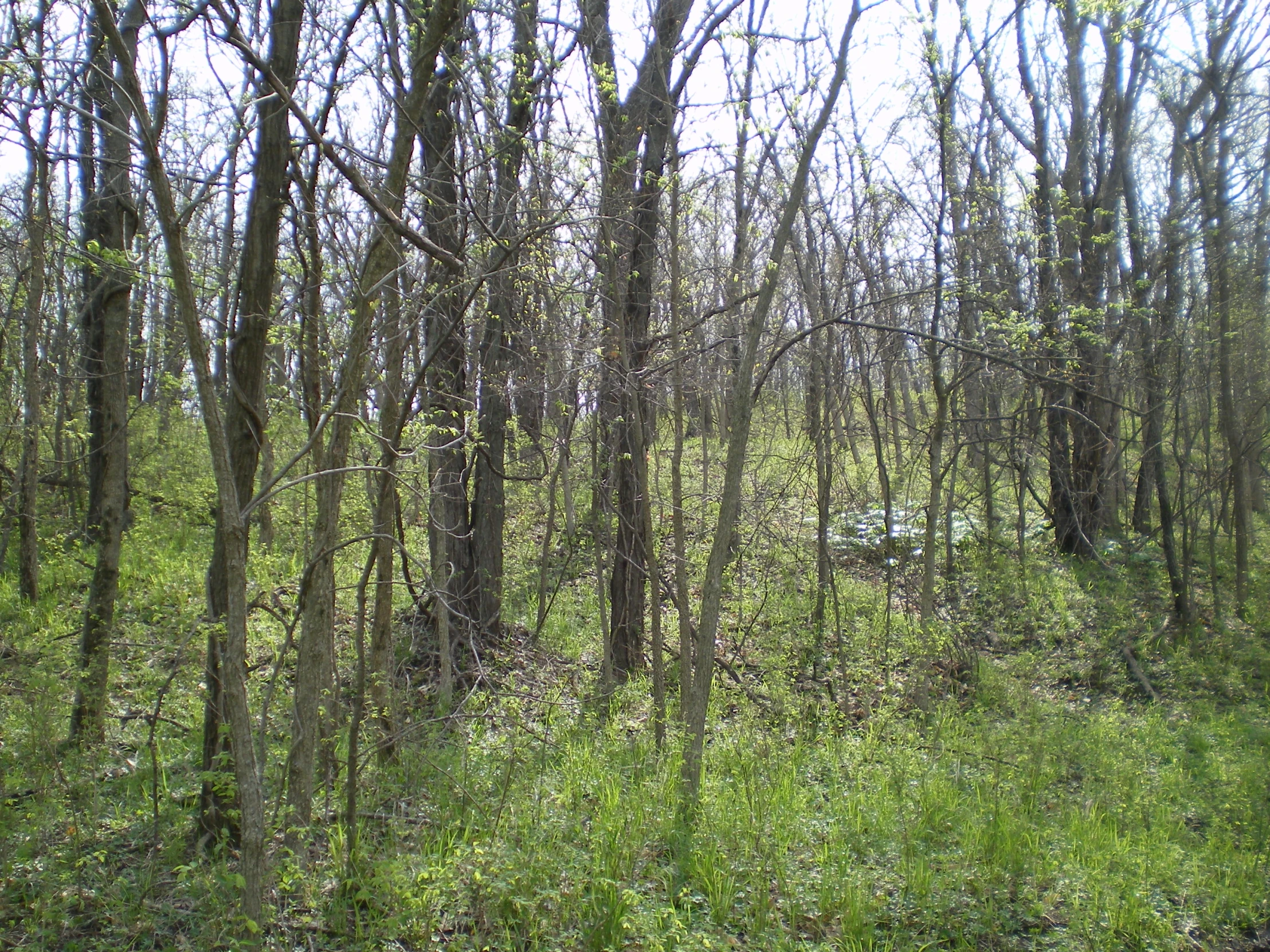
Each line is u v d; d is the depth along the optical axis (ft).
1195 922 16.26
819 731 24.82
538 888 14.38
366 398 16.40
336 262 17.11
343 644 25.99
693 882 15.96
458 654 26.86
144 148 9.67
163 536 34.58
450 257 13.44
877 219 30.27
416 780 17.74
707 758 21.66
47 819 15.02
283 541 34.68
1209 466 38.42
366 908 14.38
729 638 32.81
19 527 27.40
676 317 22.50
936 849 17.93
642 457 23.56
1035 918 16.03
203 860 14.30
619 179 22.70
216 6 10.12
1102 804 20.33
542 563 29.17
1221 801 20.79
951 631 28.96
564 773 19.45
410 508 38.83
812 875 16.65
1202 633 34.47
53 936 12.96
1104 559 40.96
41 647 18.67
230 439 14.98
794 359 34.37
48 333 31.86
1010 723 23.93
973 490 43.80
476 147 18.85
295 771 14.71
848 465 53.88
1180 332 36.86
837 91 18.49
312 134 11.00
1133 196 40.19
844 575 39.32
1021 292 34.96
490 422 29.07
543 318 24.41
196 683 21.62
